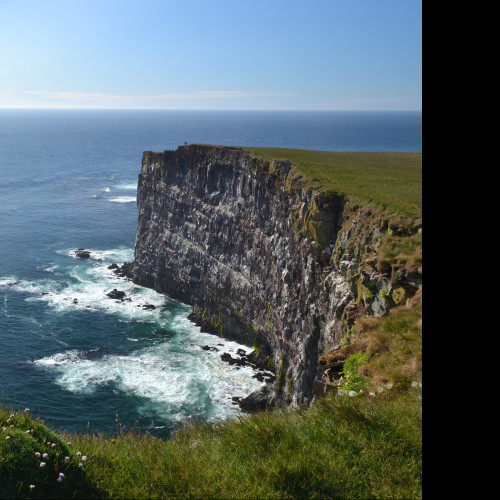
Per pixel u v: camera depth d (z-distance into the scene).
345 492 7.09
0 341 58.34
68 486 7.39
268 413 10.16
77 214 134.12
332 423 8.86
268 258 54.50
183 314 71.44
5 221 122.44
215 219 67.44
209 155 70.00
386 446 7.95
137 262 84.00
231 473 7.63
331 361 15.21
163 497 7.21
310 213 38.28
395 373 11.88
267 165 56.31
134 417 44.41
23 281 80.81
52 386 48.94
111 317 68.50
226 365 55.84
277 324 51.62
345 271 31.61
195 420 10.86
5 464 7.30
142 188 85.81
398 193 35.09
